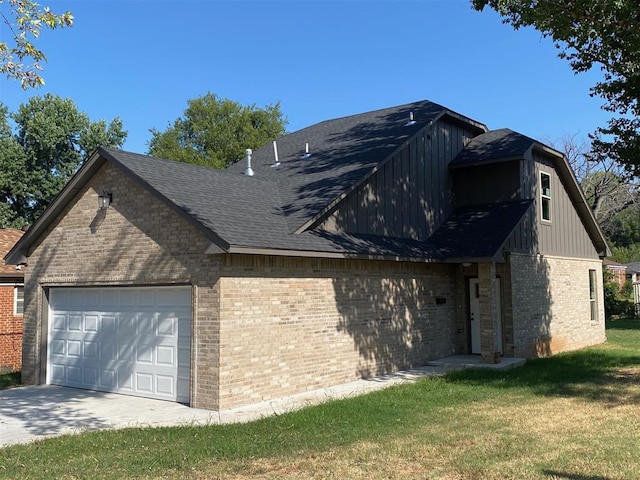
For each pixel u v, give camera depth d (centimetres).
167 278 1148
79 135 4241
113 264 1252
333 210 1369
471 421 928
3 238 2411
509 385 1248
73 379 1362
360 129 1923
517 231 1700
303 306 1234
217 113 5191
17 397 1234
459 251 1558
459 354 1730
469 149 1912
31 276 1434
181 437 853
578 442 792
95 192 1306
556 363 1579
